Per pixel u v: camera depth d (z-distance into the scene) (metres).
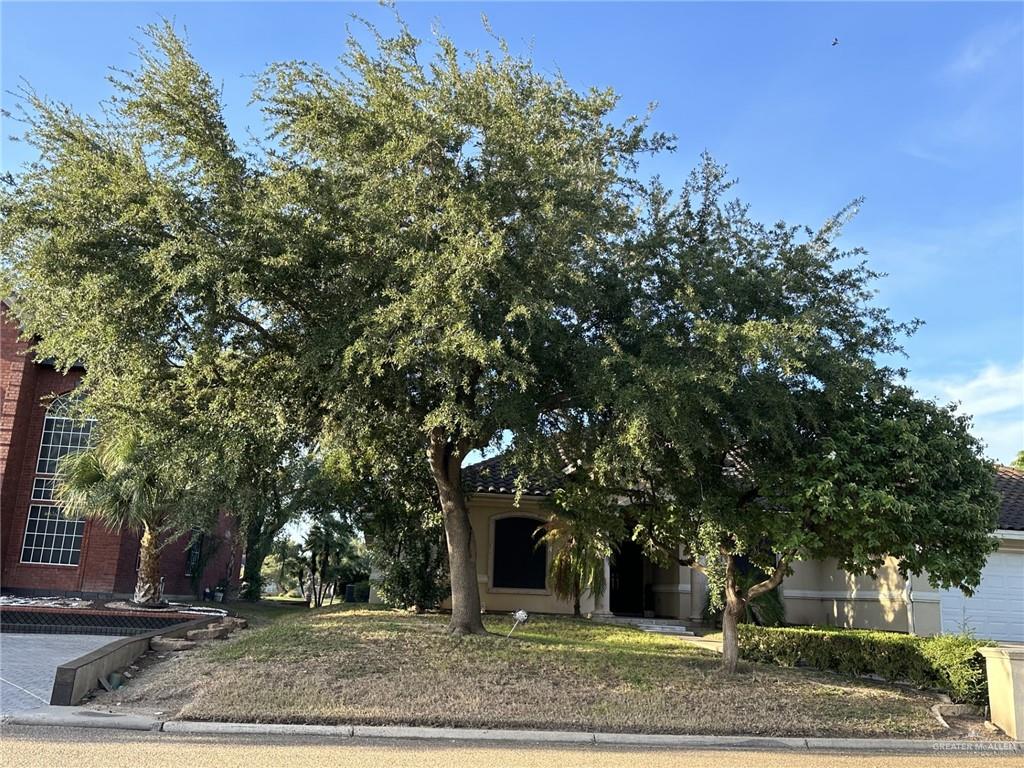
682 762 8.80
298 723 9.85
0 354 28.62
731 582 13.45
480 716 10.25
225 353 12.54
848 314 12.98
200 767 7.61
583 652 13.75
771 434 11.68
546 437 13.26
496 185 12.02
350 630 14.55
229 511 24.83
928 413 12.17
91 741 8.71
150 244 11.47
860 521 11.27
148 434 13.02
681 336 12.04
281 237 11.67
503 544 23.44
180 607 23.69
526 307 10.79
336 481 21.33
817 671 15.13
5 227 11.30
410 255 11.43
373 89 12.88
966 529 11.35
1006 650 11.46
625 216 13.16
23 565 27.92
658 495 13.46
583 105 13.37
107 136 12.35
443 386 12.52
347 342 11.66
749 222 13.67
